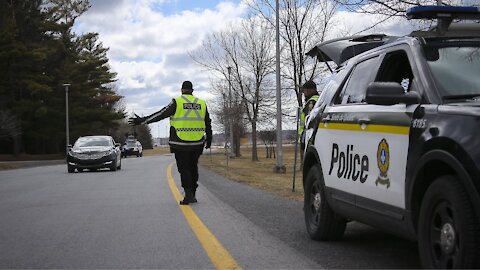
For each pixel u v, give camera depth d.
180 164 10.09
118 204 10.34
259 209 9.33
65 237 7.02
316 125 6.51
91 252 6.09
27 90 53.28
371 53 5.82
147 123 10.02
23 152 61.06
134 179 17.12
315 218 6.52
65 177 19.09
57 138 59.19
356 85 5.85
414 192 4.21
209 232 7.16
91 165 22.08
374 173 4.87
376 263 5.32
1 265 5.53
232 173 21.03
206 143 10.27
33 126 55.91
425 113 4.24
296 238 6.65
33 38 56.03
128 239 6.80
